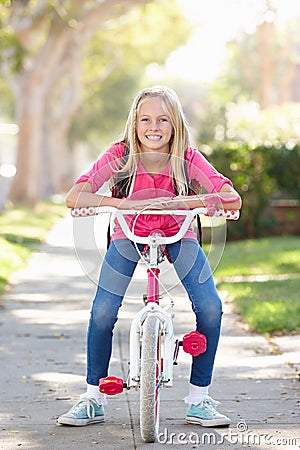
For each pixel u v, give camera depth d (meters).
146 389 6.09
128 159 6.37
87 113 66.69
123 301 6.64
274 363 9.12
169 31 49.16
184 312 12.54
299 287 14.64
